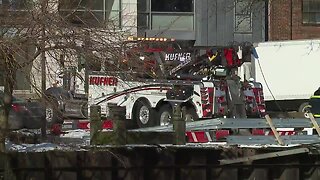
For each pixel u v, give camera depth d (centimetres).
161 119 8775
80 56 3638
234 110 8494
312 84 11306
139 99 8694
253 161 5112
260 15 14675
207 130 5584
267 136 5262
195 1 14512
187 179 4984
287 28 14562
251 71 10862
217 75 8956
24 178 4525
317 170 5241
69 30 3588
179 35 14388
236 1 13425
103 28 3678
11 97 4034
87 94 6053
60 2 3591
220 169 5044
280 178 5212
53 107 3938
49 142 5188
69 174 4659
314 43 11294
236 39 14712
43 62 3603
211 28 14600
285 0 14525
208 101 8431
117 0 7969
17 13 3559
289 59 11425
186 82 8612
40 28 3541
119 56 3719
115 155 4600
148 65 4131
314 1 14575
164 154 4928
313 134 5706
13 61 3538
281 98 11469
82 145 4981
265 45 11525
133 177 4822
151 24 14312
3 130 4172
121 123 4975
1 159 4412
